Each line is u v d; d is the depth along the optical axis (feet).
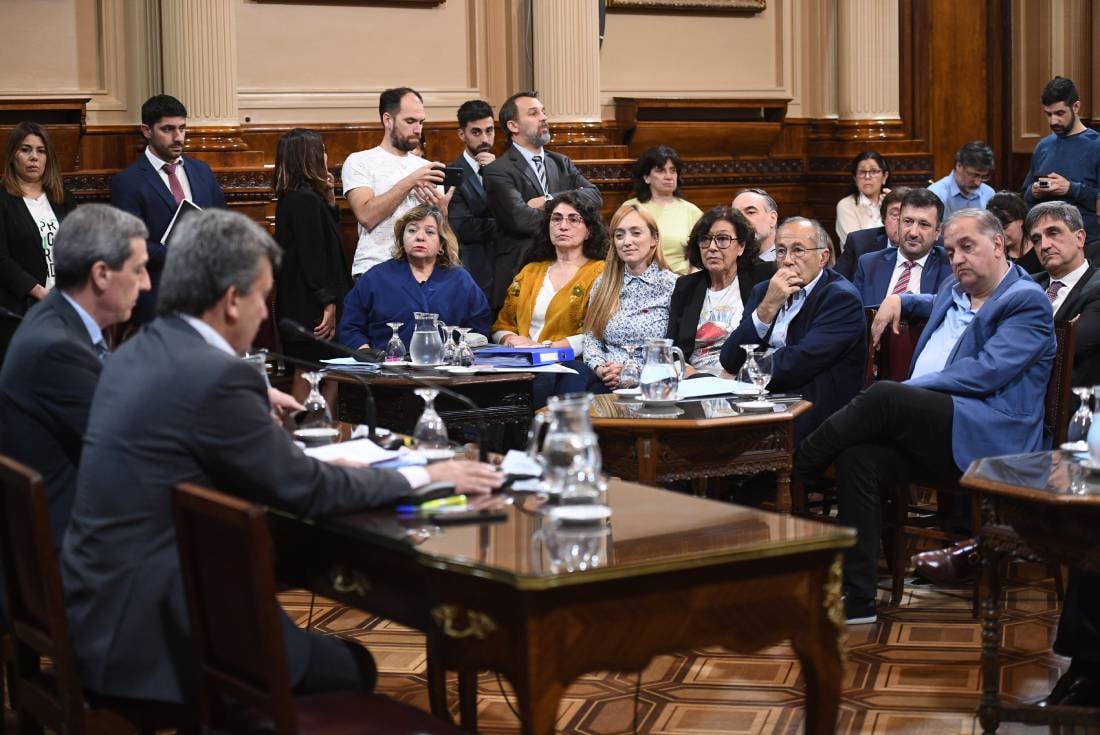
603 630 7.52
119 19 23.76
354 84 25.64
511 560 7.56
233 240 8.55
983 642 10.67
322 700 8.11
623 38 28.76
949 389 13.96
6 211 18.44
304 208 20.13
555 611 7.38
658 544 7.91
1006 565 15.29
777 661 12.94
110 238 9.91
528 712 7.36
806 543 7.97
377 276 18.16
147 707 8.59
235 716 7.98
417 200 20.59
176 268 8.57
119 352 8.72
